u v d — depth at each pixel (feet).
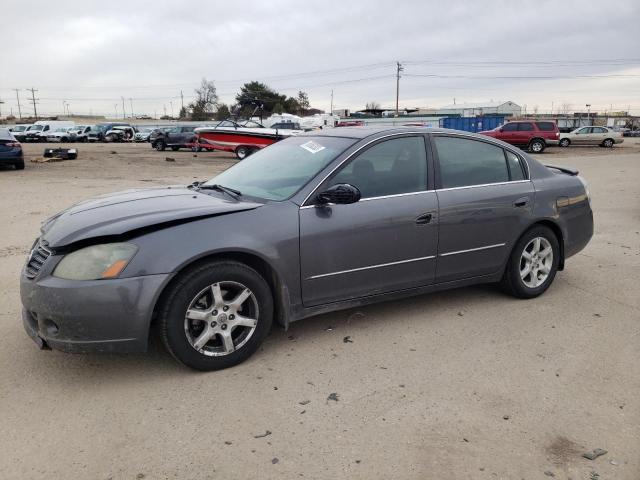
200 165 73.72
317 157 13.51
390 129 14.19
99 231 10.70
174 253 10.75
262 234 11.66
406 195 13.62
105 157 90.38
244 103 87.56
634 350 12.83
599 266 20.03
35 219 29.07
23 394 10.69
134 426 9.63
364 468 8.58
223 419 9.86
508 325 14.25
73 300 10.27
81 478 8.32
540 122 99.60
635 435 9.48
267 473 8.45
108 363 11.99
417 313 15.05
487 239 14.96
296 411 10.14
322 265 12.48
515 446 9.16
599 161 76.28
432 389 10.98
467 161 14.93
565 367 11.96
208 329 11.41
